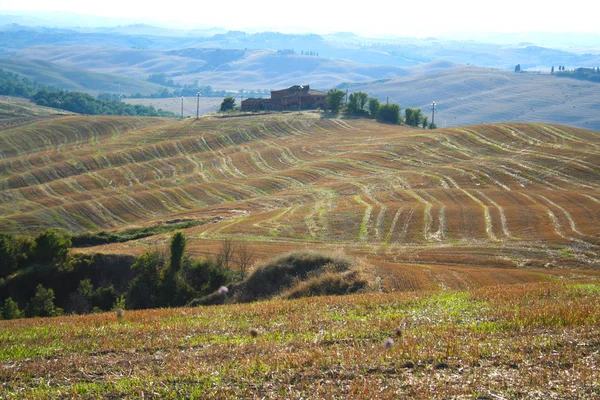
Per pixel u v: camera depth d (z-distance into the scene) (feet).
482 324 67.41
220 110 634.84
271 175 350.23
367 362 54.85
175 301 146.00
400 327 67.82
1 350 67.36
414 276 136.98
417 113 561.84
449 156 356.59
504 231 204.54
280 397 47.83
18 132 520.01
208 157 408.46
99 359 61.72
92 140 500.33
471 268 158.30
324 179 331.77
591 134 386.52
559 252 175.32
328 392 47.85
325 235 213.46
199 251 188.96
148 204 302.25
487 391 47.42
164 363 59.00
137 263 156.25
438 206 243.40
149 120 581.53
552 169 305.12
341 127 496.23
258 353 60.08
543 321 67.21
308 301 90.74
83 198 321.52
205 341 67.15
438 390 47.80
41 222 272.92
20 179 370.12
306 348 61.00
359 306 83.46
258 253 186.29
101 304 161.89
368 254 184.44
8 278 172.96
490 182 291.38
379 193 278.67
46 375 57.52
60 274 175.11
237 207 278.05
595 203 232.94
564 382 48.57
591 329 62.49
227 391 49.55
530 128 401.29
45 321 89.30
